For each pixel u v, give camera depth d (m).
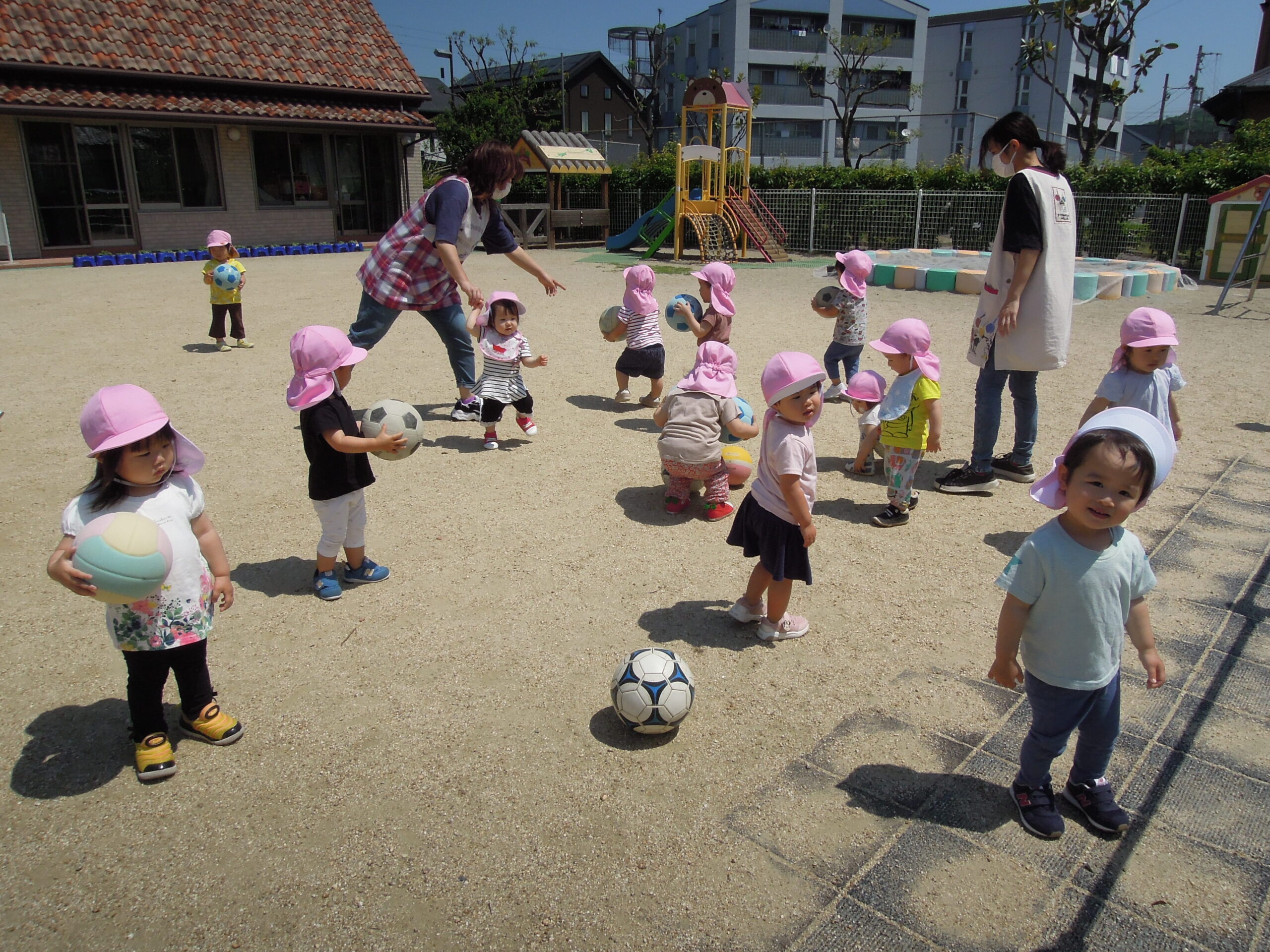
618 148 48.72
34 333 10.44
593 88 54.31
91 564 2.61
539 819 2.77
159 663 2.91
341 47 22.89
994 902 2.46
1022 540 4.96
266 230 21.69
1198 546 4.89
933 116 48.09
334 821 2.76
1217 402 8.02
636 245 25.66
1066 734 2.65
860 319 7.79
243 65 20.77
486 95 40.06
